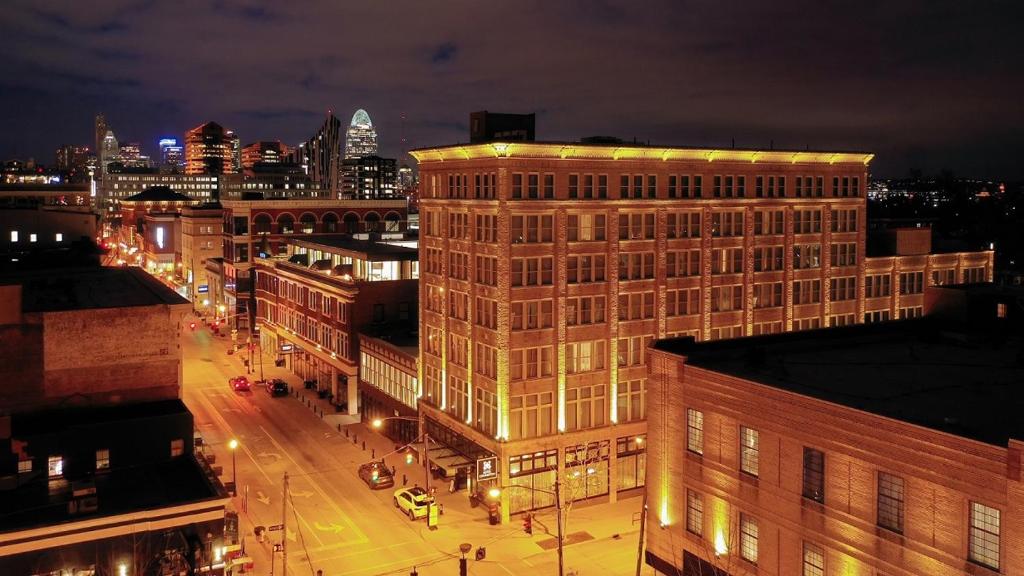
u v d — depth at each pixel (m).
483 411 62.12
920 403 35.69
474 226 62.66
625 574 50.91
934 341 50.53
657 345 45.09
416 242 118.88
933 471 30.83
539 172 60.69
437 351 69.00
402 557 53.31
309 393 96.88
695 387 41.66
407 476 68.81
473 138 71.19
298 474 68.69
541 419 61.25
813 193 75.88
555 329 61.38
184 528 41.91
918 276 84.88
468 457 64.44
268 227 133.50
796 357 45.78
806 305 75.88
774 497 37.34
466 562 50.56
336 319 89.94
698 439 41.94
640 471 65.44
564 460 61.84
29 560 38.59
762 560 38.09
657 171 66.12
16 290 49.19
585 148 61.97
